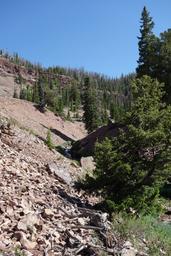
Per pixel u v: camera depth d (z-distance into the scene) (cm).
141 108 1722
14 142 2269
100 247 1012
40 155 2331
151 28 5109
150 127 1717
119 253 1002
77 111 15950
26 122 7212
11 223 1013
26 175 1617
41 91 12938
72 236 1042
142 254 1042
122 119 1769
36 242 958
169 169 1667
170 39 4916
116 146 1695
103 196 1658
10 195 1227
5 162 1636
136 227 1229
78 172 2523
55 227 1105
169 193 2586
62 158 2739
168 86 4556
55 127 8938
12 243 898
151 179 1652
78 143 4384
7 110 7144
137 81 1823
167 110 1725
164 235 1309
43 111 9450
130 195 1600
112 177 1606
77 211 1378
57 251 953
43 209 1229
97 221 1186
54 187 1628
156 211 1675
